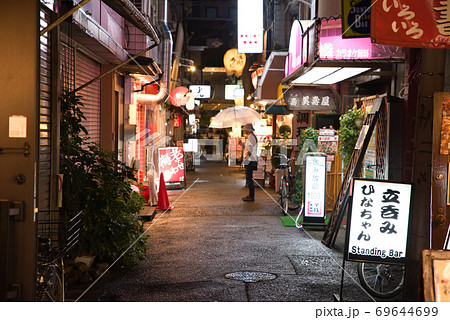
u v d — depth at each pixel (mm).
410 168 9508
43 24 6410
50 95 6727
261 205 14148
